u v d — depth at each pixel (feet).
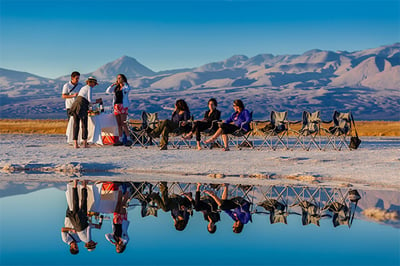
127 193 23.80
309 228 16.57
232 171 30.83
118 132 47.78
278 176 29.04
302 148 45.65
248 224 17.24
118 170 32.14
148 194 23.54
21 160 36.22
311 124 43.83
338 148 46.57
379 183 26.25
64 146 47.91
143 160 35.91
